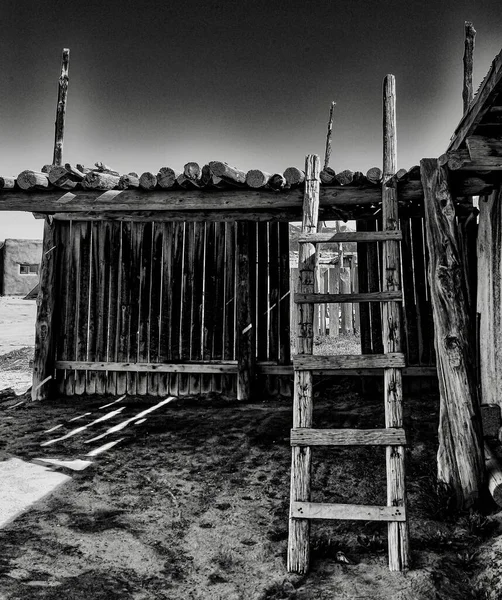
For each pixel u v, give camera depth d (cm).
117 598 232
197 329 669
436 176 382
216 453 433
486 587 232
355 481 367
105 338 681
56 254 684
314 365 293
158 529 301
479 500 318
